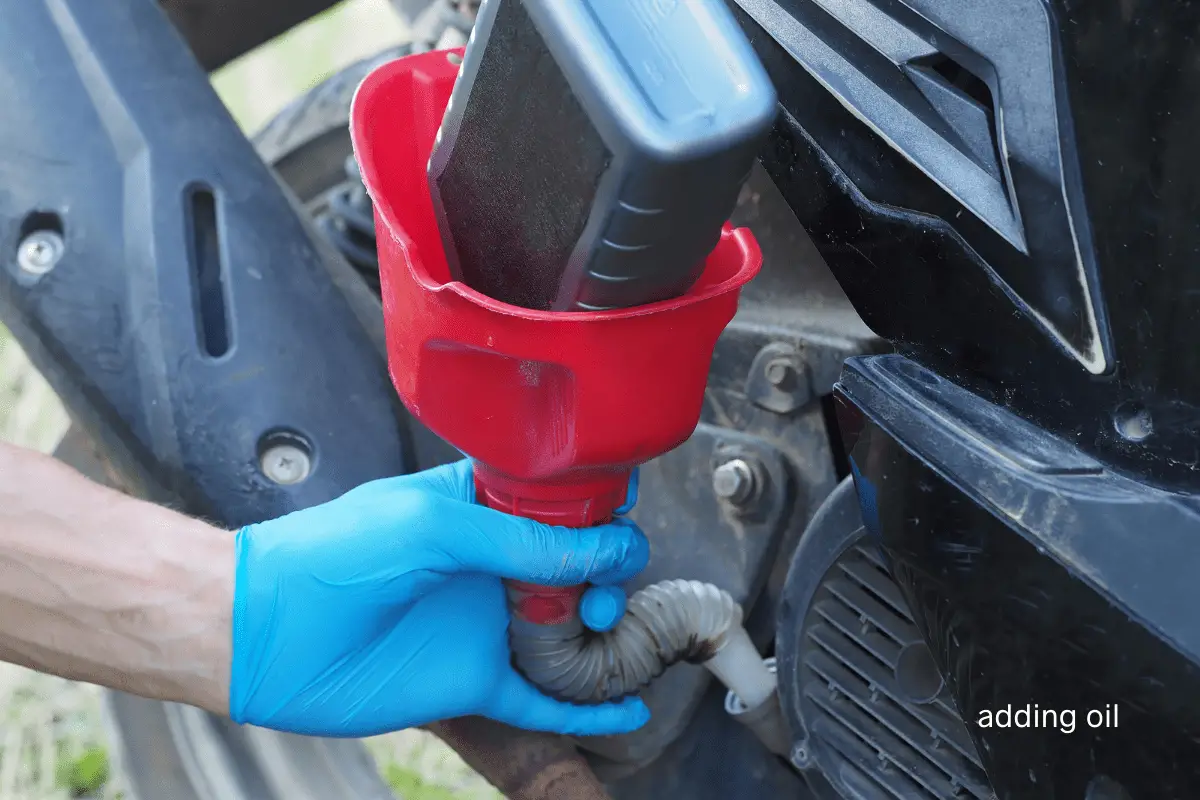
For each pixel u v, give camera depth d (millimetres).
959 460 734
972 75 746
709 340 727
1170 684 664
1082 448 721
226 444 1037
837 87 788
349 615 910
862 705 958
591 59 583
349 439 1066
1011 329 732
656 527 1144
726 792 1163
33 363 1116
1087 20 665
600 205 609
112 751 1397
